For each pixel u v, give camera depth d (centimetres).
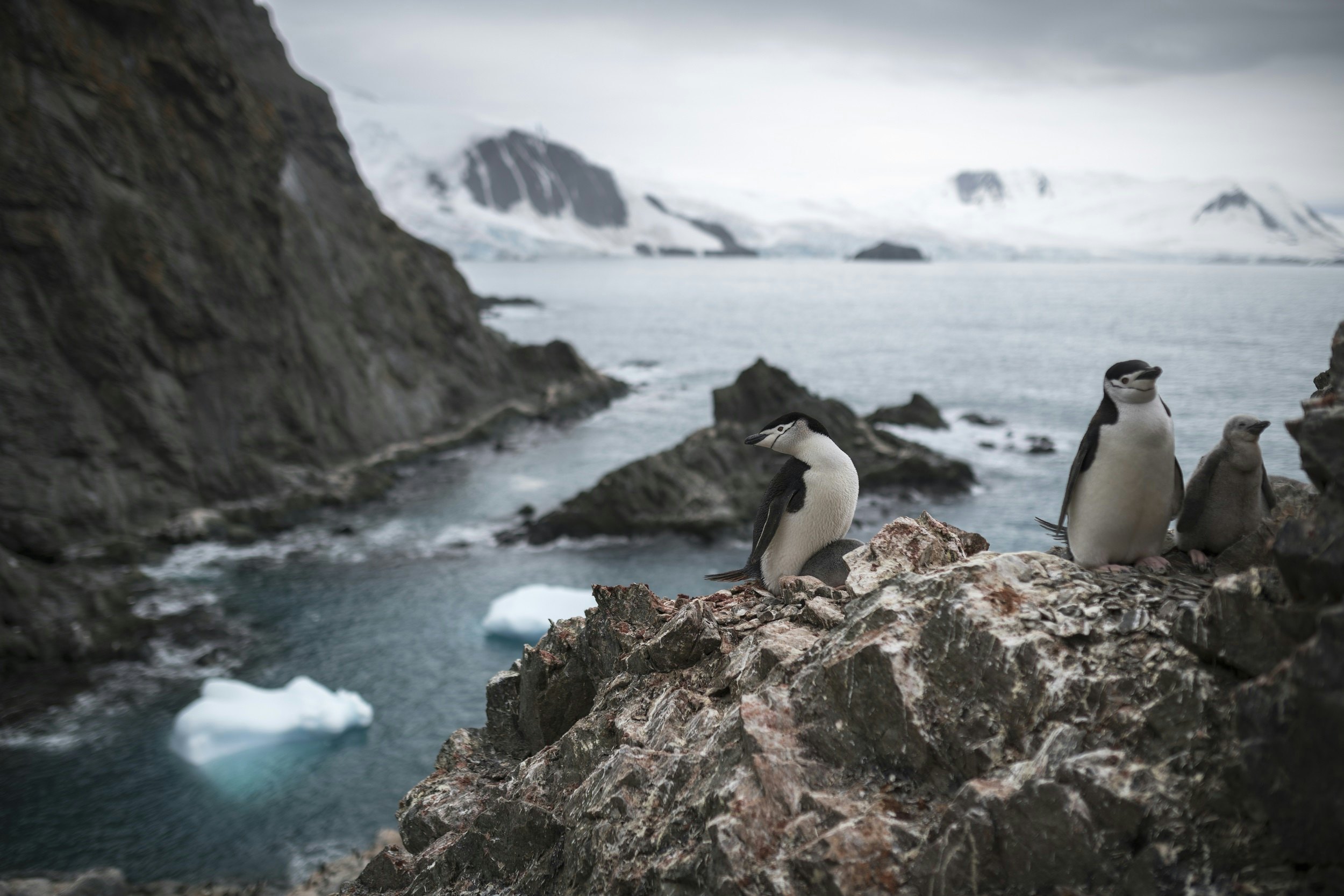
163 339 4156
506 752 956
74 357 3834
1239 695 420
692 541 4053
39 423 3700
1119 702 491
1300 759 393
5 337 3672
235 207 4619
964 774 525
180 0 4397
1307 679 388
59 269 3788
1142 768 461
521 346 7344
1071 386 8719
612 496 4112
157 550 3744
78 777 2273
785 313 18950
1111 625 527
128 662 2806
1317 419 429
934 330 15025
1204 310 19775
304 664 2903
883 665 556
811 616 725
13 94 3750
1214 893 416
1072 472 580
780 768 567
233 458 4328
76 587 3088
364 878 860
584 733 770
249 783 2284
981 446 5672
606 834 645
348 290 5766
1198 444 5981
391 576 3656
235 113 4688
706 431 4784
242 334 4478
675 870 573
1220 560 581
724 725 643
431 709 2669
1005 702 521
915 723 539
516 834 723
